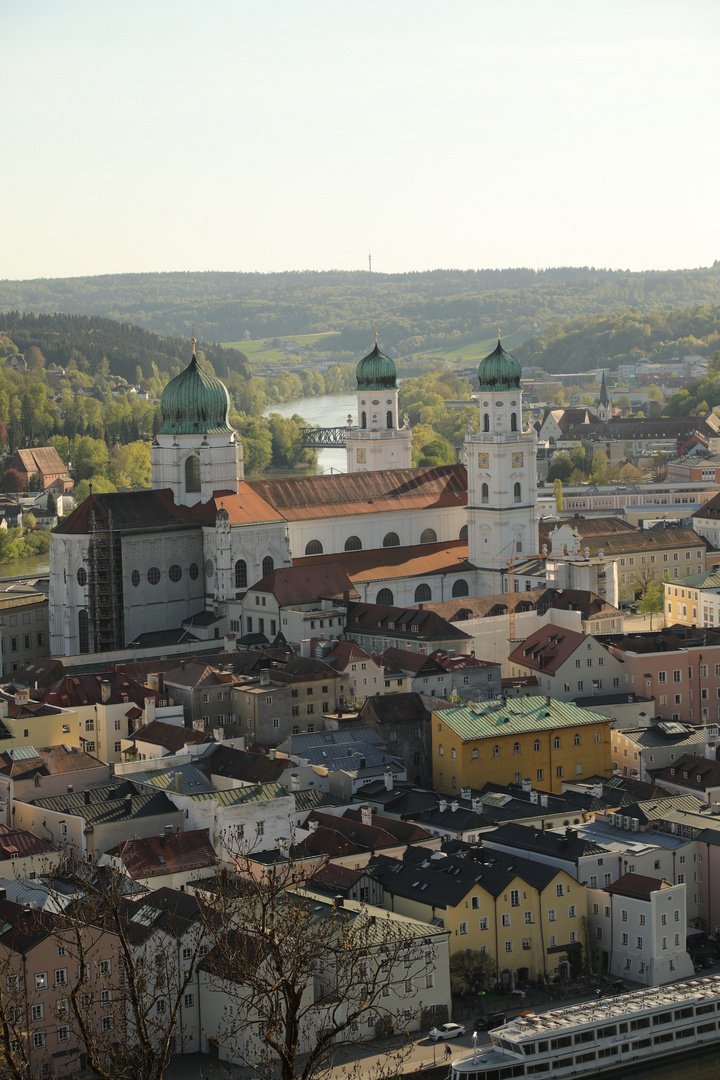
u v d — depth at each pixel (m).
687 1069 199.50
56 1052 183.88
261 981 118.12
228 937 143.12
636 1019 197.12
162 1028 113.25
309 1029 189.38
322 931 127.94
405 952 198.62
